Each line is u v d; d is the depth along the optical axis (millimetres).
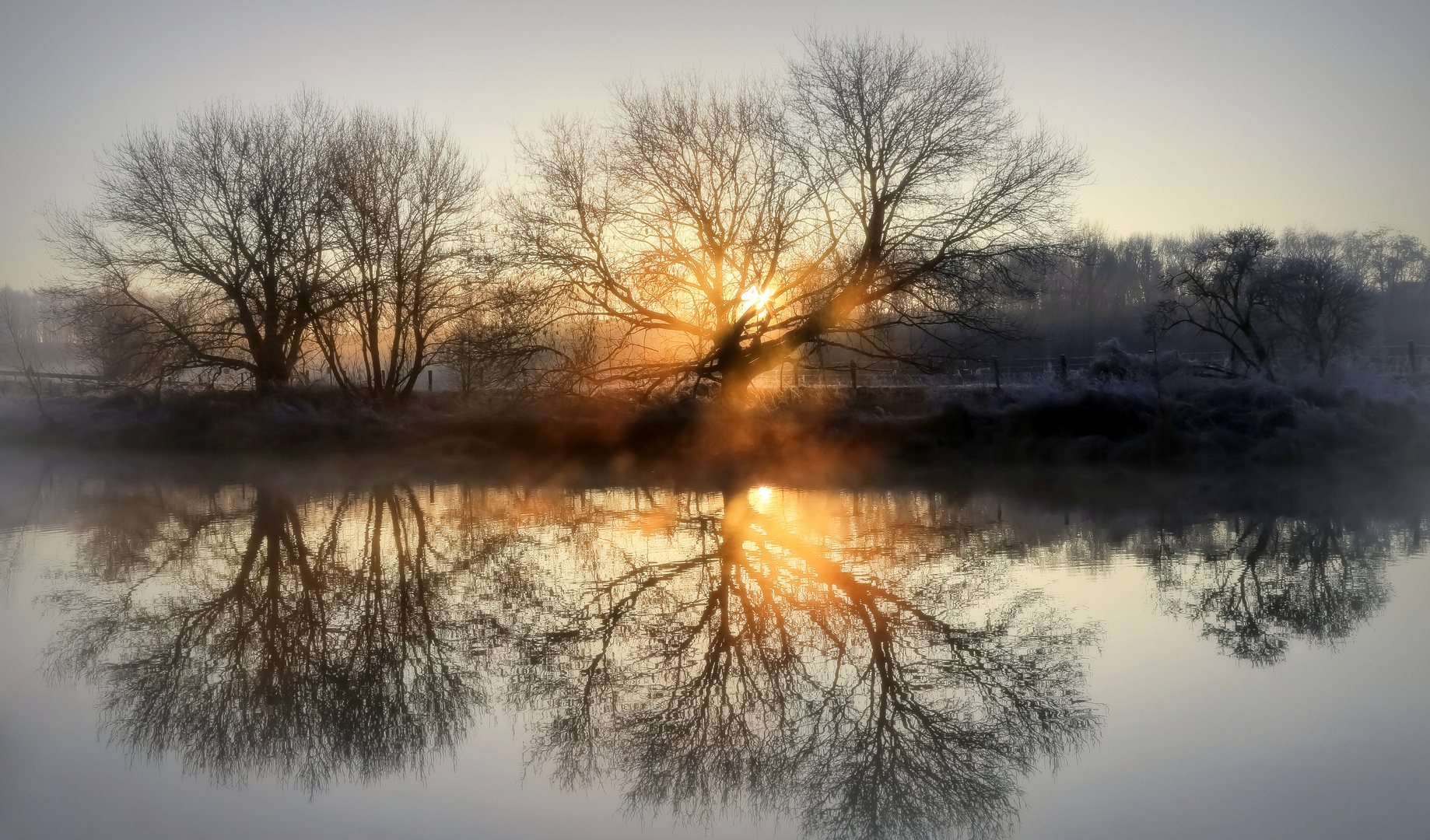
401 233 30531
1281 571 11938
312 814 6184
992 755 6984
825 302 24812
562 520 16766
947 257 24547
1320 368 25031
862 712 7855
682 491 20219
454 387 34562
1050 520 15742
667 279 24703
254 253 30750
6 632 10117
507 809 6266
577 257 24766
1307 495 17797
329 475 23578
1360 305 27312
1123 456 22141
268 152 30500
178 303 30938
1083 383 24375
